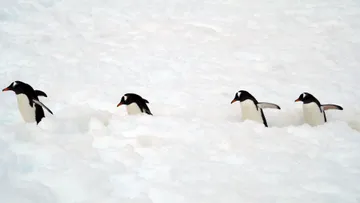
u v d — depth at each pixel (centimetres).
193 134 948
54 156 806
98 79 1429
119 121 1002
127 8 2303
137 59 1644
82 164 784
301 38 1903
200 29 2020
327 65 1608
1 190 680
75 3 2333
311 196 705
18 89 960
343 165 821
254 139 937
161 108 1181
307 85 1409
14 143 848
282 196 707
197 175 767
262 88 1376
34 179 729
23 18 2059
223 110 1196
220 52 1747
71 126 998
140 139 933
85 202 677
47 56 1617
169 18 2172
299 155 856
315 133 966
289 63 1633
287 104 1263
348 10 2234
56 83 1359
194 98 1280
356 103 1267
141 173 775
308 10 2261
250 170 792
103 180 738
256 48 1788
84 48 1739
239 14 2239
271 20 2147
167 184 736
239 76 1500
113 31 1984
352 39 1880
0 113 1077
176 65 1589
